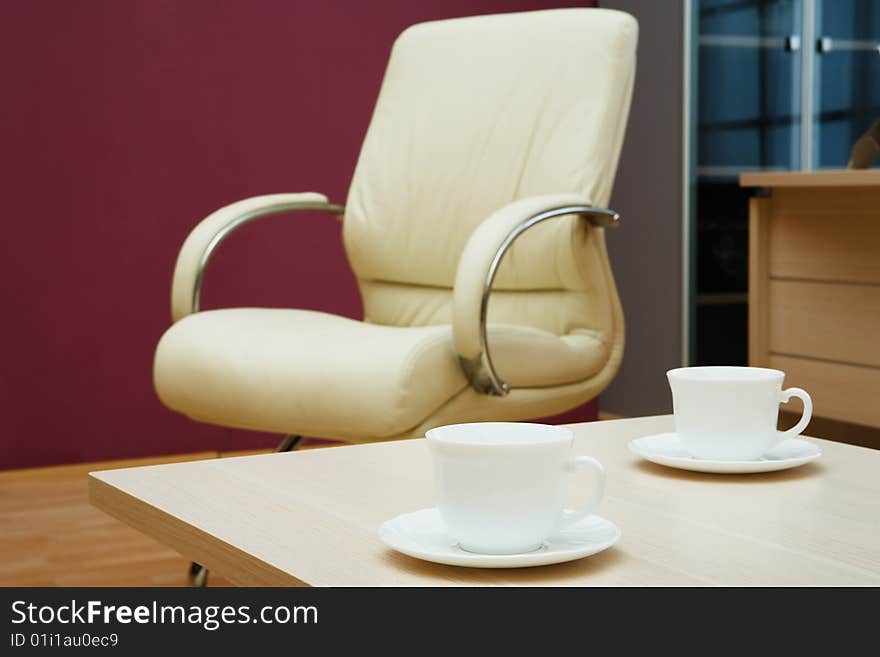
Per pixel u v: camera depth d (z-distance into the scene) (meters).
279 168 3.34
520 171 2.17
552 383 1.93
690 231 3.45
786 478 0.90
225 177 3.27
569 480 0.90
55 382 3.10
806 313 2.77
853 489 0.86
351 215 2.35
